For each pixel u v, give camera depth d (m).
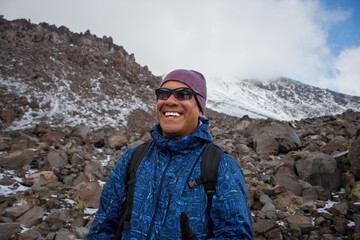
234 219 1.19
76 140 11.28
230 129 13.66
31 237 3.46
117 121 49.34
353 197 4.32
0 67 52.66
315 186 4.98
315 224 3.80
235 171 1.33
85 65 78.31
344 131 9.00
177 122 1.45
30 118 37.31
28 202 4.57
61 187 5.48
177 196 1.25
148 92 81.62
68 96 53.00
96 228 1.49
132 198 1.37
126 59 100.31
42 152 8.17
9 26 86.56
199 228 1.19
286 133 8.37
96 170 6.87
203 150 1.42
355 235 3.28
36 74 56.62
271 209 4.27
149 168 1.43
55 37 94.94
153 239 1.22
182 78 1.51
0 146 8.29
